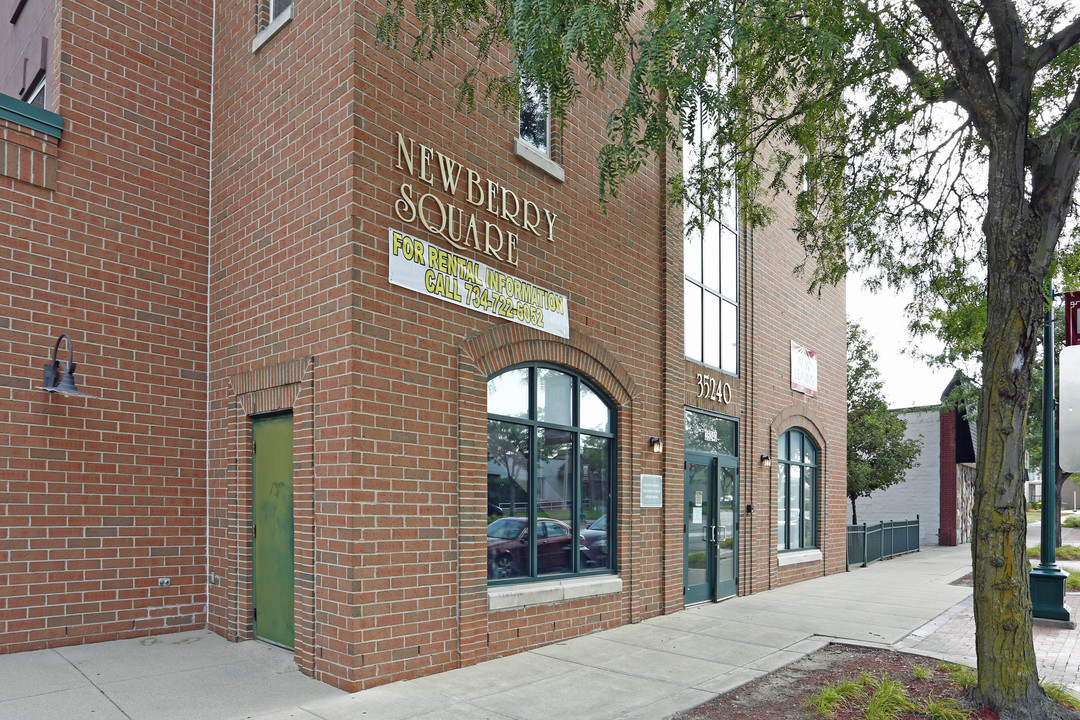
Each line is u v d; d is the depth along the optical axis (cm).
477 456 761
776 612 1061
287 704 599
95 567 749
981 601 609
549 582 856
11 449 699
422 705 607
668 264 1090
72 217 755
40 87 880
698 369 1181
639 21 1062
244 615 773
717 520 1195
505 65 845
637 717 593
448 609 718
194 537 827
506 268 820
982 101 645
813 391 1595
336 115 696
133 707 580
